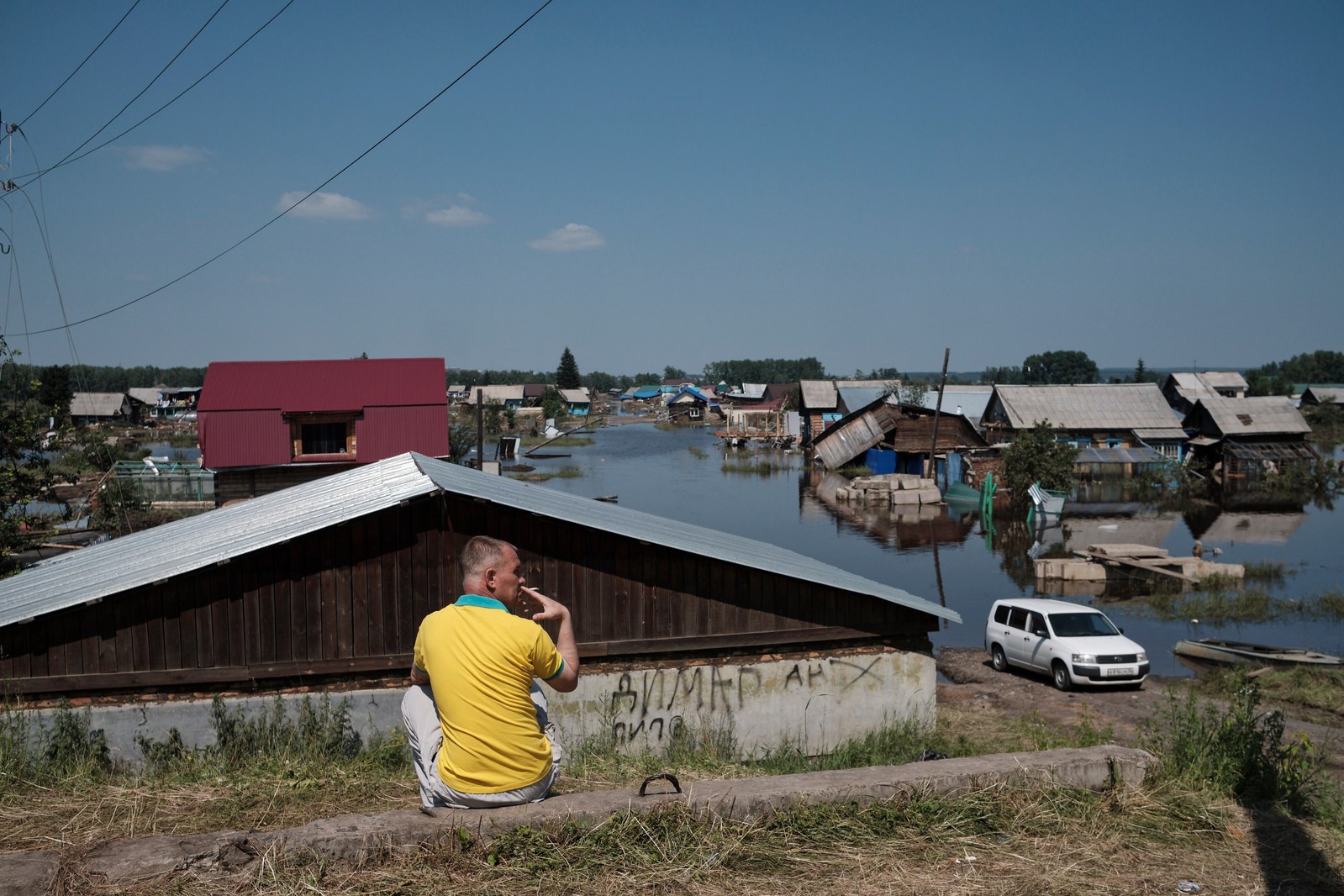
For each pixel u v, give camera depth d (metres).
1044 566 28.73
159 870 3.83
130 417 110.88
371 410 38.03
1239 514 44.16
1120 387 62.75
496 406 111.31
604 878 3.92
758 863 4.16
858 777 4.94
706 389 188.25
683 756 8.34
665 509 45.00
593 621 10.30
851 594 11.07
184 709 8.90
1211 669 19.36
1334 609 24.47
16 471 17.34
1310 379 183.00
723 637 10.68
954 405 70.31
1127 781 5.37
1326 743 11.59
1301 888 4.22
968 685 18.52
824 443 62.19
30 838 4.69
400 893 3.76
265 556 9.13
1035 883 4.11
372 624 9.40
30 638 8.64
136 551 10.65
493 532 9.80
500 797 4.18
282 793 5.59
